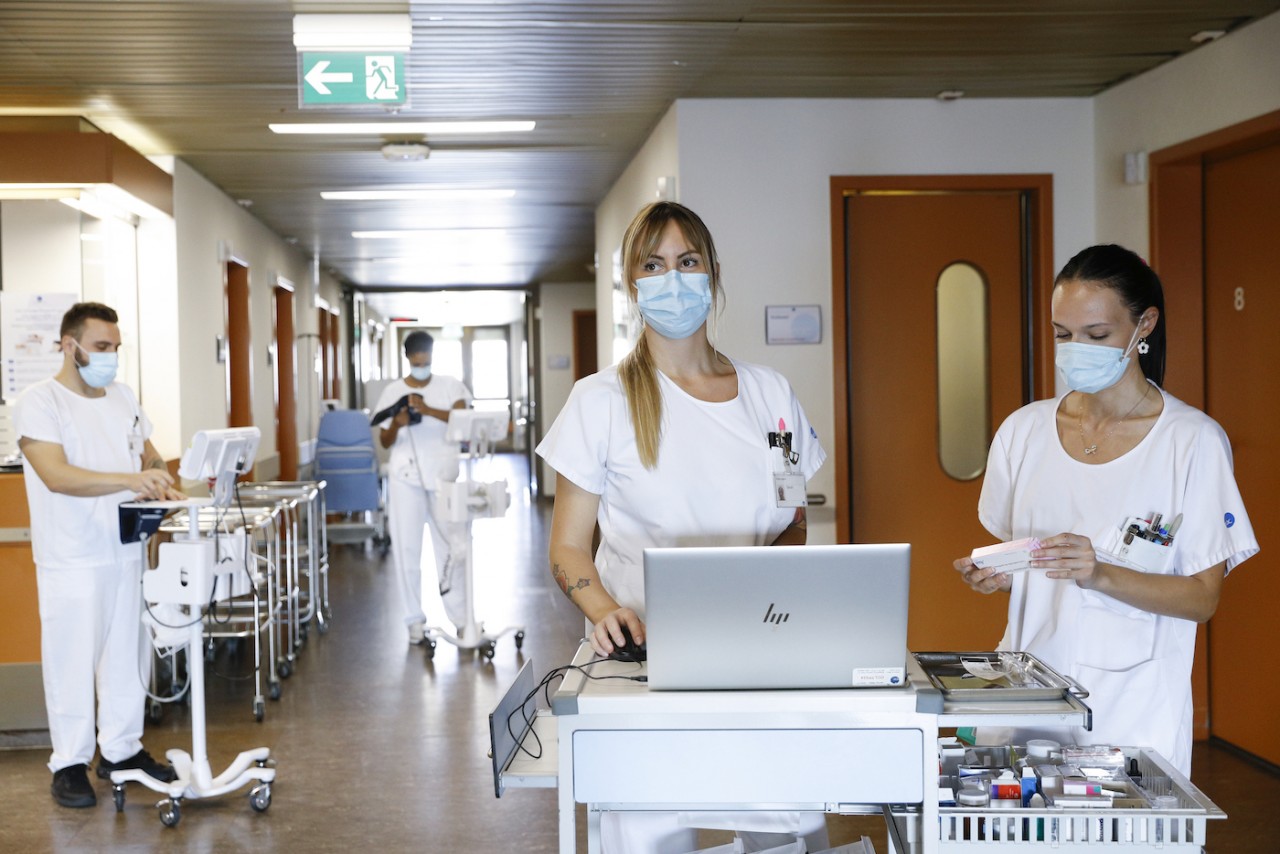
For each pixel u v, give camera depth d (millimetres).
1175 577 2137
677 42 4555
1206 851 3574
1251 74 4188
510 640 6715
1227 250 4590
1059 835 1747
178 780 4109
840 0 4031
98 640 4152
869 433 5512
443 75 5059
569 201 8969
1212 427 2209
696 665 1718
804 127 5406
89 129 5828
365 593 8398
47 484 3924
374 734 4926
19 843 3762
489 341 29750
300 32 4195
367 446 10328
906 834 1801
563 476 2197
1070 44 4547
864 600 1692
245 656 6445
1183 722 2225
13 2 4020
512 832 3822
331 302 14875
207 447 3914
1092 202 5461
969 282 5527
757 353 5402
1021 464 2412
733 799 1732
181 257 6906
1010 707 1767
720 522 2182
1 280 6367
